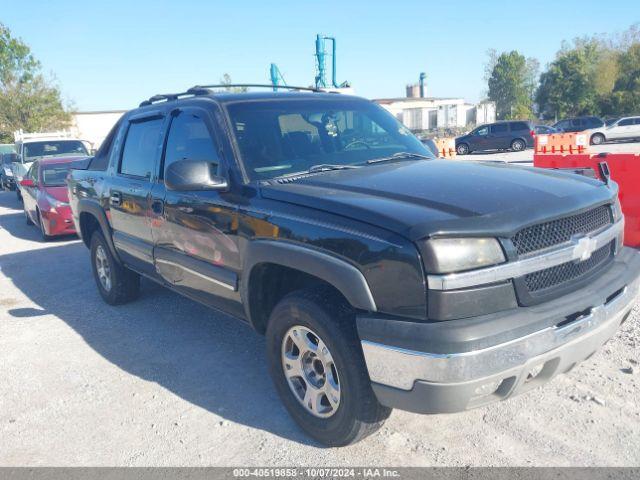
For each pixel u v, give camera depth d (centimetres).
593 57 5669
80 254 891
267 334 335
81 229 618
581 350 283
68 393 405
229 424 351
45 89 4447
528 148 3041
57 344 499
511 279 260
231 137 371
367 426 295
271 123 391
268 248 317
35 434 353
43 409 384
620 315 306
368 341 267
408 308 256
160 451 327
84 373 436
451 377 246
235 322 528
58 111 4516
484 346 247
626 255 337
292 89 500
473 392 253
